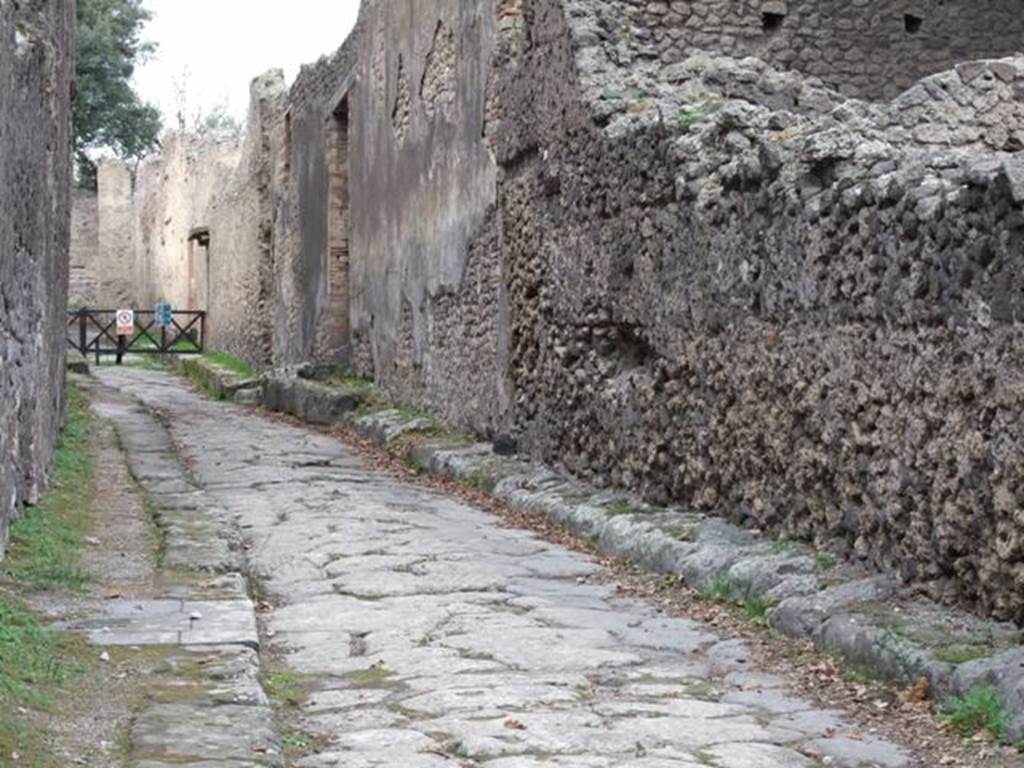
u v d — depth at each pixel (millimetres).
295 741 4875
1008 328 5609
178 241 34188
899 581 6465
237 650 5738
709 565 7418
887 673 5586
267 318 24281
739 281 8047
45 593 6672
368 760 4672
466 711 5250
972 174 5785
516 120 11789
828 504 7199
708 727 5094
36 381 8969
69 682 5160
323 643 6355
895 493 6492
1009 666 5125
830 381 7094
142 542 8242
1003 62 8953
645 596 7398
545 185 11094
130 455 12758
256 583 7723
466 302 13484
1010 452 5598
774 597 6750
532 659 6047
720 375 8297
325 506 10281
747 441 7988
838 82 11750
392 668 5926
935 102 8852
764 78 10391
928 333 6219
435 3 14578
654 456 9156
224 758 4379
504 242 12164
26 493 8602
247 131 25906
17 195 7723
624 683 5719
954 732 5000
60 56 11727
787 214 7504
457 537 9016
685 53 11211
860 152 7066
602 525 8805
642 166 9320
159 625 6137
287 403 18266
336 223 19734
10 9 7246
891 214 6492
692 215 8633
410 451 13094
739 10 11453
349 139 18891
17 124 7656
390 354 16594
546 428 11148
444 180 14258
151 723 4727
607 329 10055
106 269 41188
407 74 15781
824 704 5445
